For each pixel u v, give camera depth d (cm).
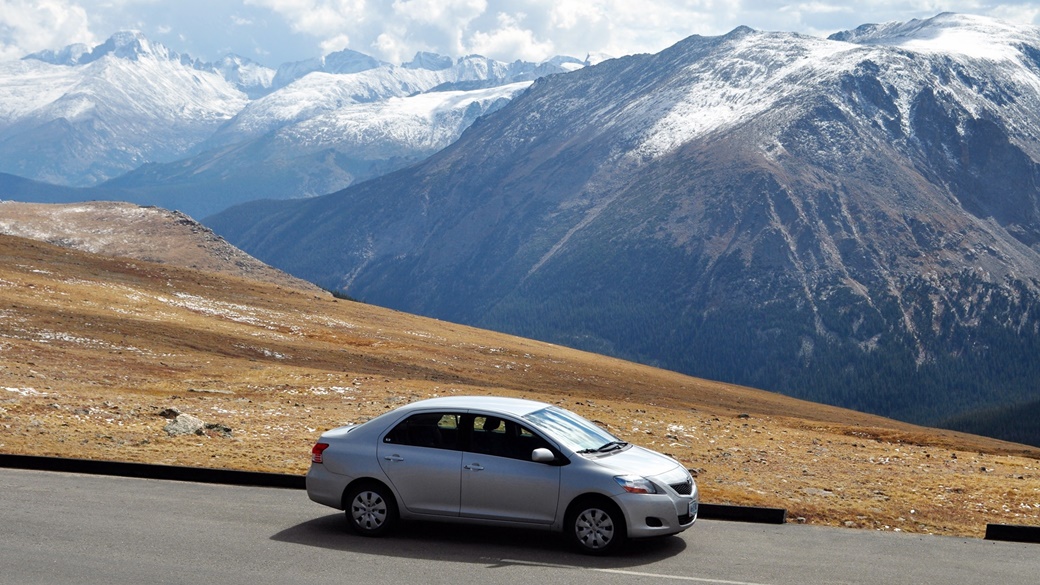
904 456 2867
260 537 1338
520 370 7538
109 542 1274
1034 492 2158
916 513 1855
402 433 1360
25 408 2445
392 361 6600
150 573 1134
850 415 9062
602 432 1405
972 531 1731
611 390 7306
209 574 1137
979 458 2970
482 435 1328
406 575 1156
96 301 6956
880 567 1288
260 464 1952
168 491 1659
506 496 1292
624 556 1284
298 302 9994
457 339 9412
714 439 2997
